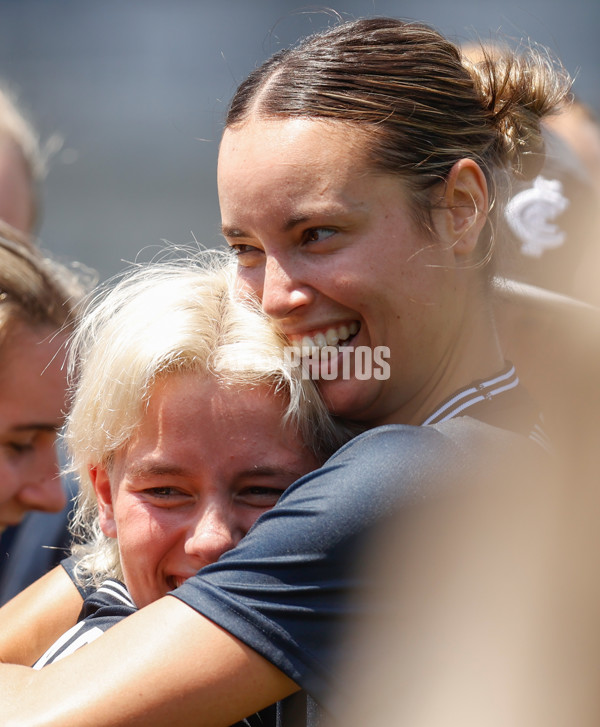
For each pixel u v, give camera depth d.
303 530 4.04
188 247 6.26
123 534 4.93
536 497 3.44
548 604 2.62
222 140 4.84
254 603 3.96
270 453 4.74
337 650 3.94
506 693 2.88
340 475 4.15
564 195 7.28
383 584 3.95
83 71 42.97
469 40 6.27
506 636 3.22
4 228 6.81
